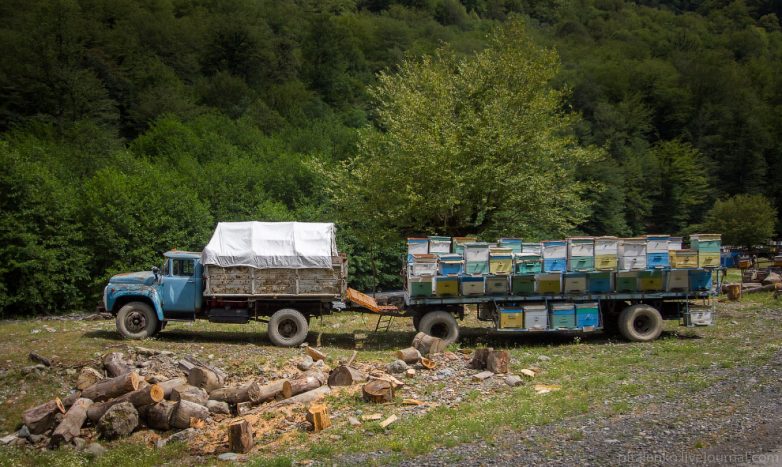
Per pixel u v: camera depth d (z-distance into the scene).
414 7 139.38
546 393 11.94
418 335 15.44
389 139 25.86
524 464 8.46
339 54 93.94
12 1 75.50
